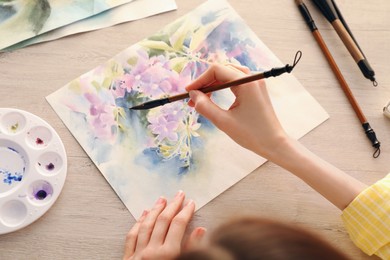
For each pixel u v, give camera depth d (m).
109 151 0.63
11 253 0.59
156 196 0.62
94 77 0.65
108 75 0.65
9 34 0.65
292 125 0.64
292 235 0.33
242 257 0.31
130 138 0.63
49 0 0.67
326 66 0.66
